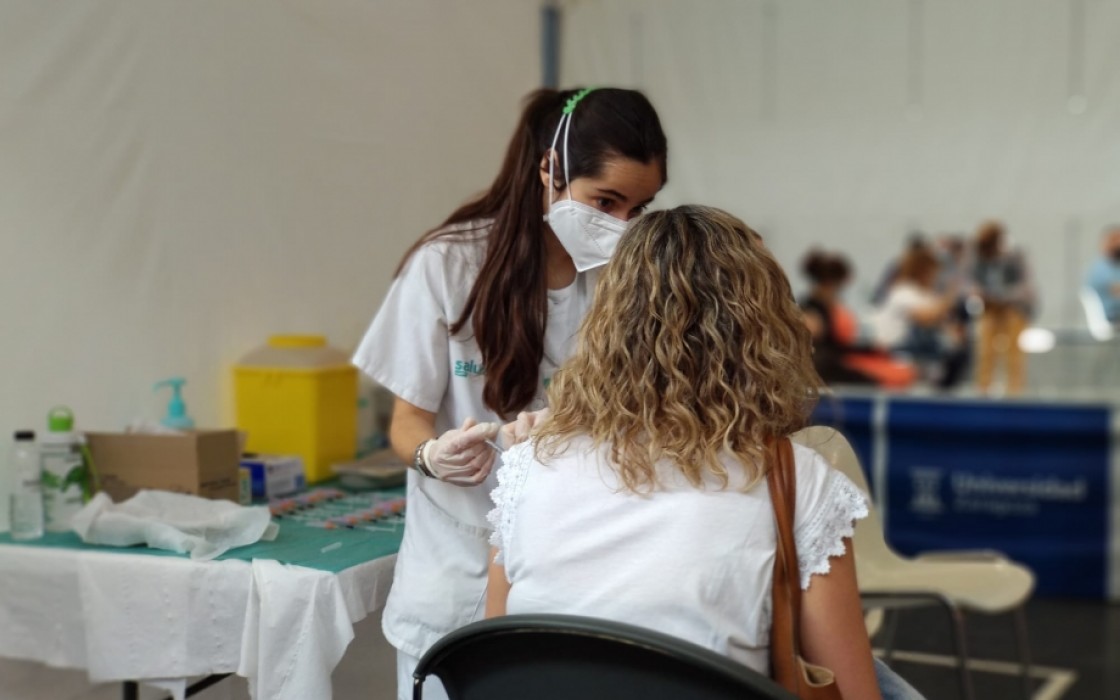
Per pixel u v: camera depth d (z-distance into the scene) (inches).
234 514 67.6
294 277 101.2
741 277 45.1
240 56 94.0
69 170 79.3
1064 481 159.9
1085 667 133.3
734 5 172.6
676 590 41.5
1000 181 169.3
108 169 82.3
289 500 83.4
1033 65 165.9
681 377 43.9
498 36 132.1
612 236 57.4
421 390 60.1
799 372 45.7
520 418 51.7
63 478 71.9
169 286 87.8
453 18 122.9
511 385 60.2
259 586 60.6
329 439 94.0
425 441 57.6
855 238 175.3
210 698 75.9
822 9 171.9
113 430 83.3
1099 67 162.9
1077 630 147.9
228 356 94.0
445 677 43.9
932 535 165.9
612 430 44.4
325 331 105.6
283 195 99.4
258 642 60.7
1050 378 170.7
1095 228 165.9
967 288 173.0
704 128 176.6
